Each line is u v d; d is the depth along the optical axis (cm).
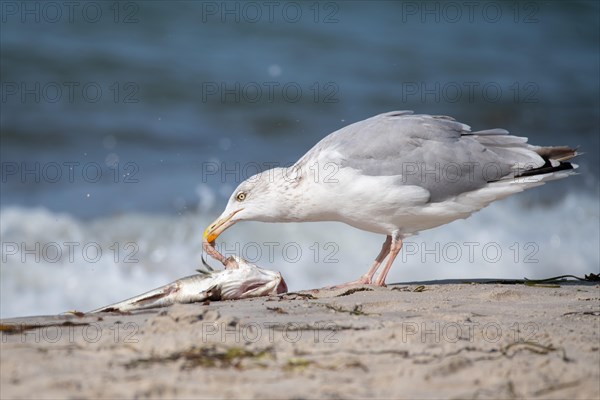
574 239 1586
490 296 885
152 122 2105
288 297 890
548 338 693
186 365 597
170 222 1559
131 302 886
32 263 1352
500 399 557
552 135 2286
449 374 594
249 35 2616
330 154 963
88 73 2292
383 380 580
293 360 612
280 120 2184
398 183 945
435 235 1518
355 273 1397
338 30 2736
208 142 2031
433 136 973
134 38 2484
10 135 1966
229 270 910
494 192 973
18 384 555
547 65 2809
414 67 2620
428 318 763
